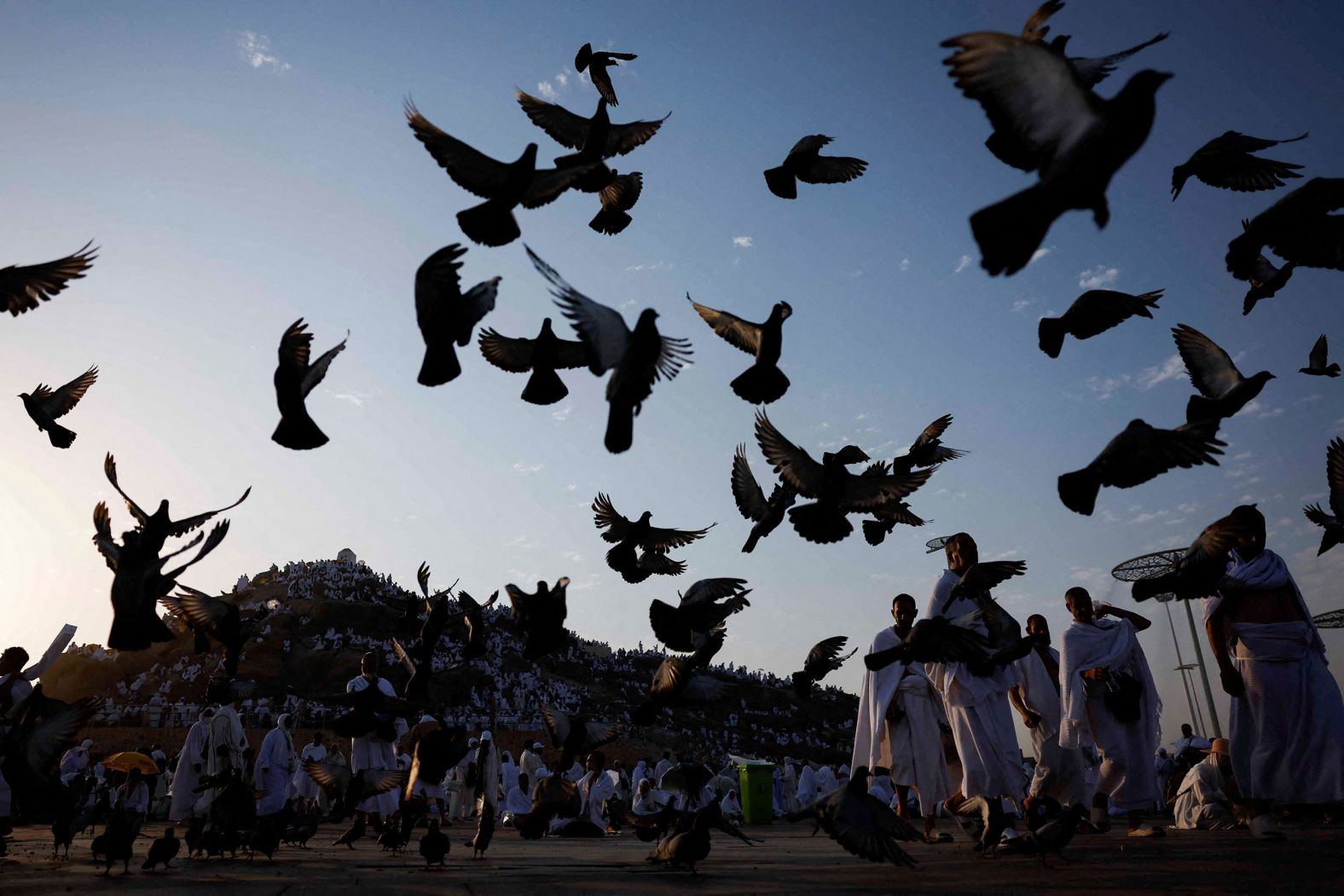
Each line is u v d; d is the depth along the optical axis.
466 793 22.91
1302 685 8.12
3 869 8.23
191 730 14.66
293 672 77.00
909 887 5.84
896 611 10.16
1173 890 5.29
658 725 79.88
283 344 5.78
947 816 15.38
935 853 8.44
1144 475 4.55
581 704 81.56
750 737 86.94
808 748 88.81
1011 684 9.05
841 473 6.25
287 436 5.61
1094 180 3.38
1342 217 5.04
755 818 20.08
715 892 5.79
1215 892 5.15
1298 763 8.04
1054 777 10.05
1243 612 8.43
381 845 10.51
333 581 96.50
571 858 9.32
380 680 11.94
